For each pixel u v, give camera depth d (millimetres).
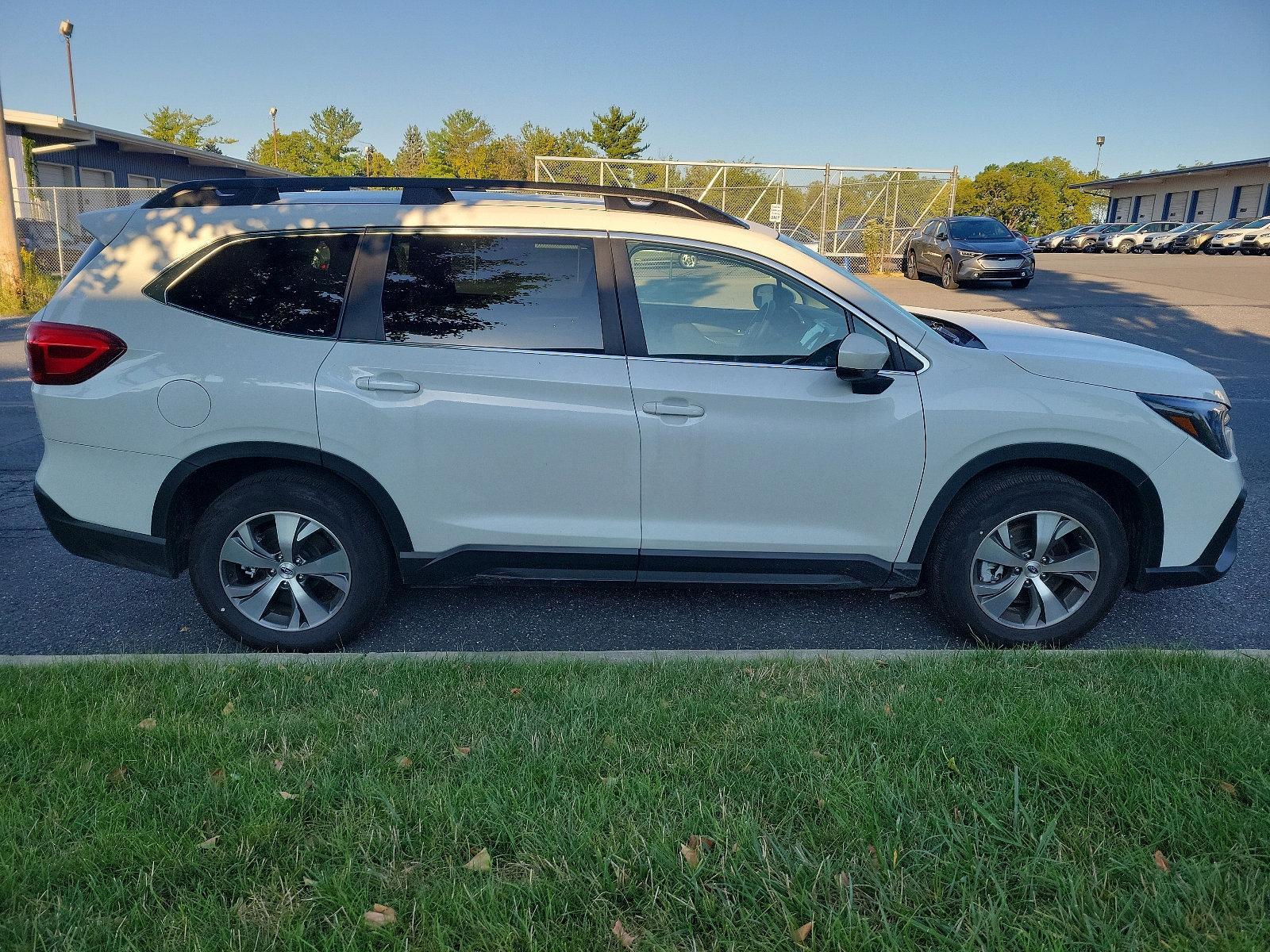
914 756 2773
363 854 2340
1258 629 4359
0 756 2760
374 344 3725
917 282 23156
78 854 2320
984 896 2201
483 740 2867
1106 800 2531
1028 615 4004
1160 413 3824
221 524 3797
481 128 82062
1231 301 17781
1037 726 2891
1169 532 3910
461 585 3943
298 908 2162
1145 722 2939
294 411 3680
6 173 16547
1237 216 49062
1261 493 6469
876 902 2186
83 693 3205
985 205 96000
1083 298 18734
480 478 3773
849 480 3811
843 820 2441
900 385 3779
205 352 3689
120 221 3762
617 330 3758
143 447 3717
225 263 3723
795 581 3932
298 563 3885
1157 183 57469
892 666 3459
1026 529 3920
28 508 6109
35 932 2068
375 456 3719
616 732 2920
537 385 3713
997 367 3836
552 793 2564
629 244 3783
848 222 27078
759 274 3801
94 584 4852
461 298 3746
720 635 4266
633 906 2189
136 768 2711
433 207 3758
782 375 3766
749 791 2594
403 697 3191
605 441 3744
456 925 2117
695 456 3762
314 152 81812
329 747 2838
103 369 3695
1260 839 2357
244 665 3451
